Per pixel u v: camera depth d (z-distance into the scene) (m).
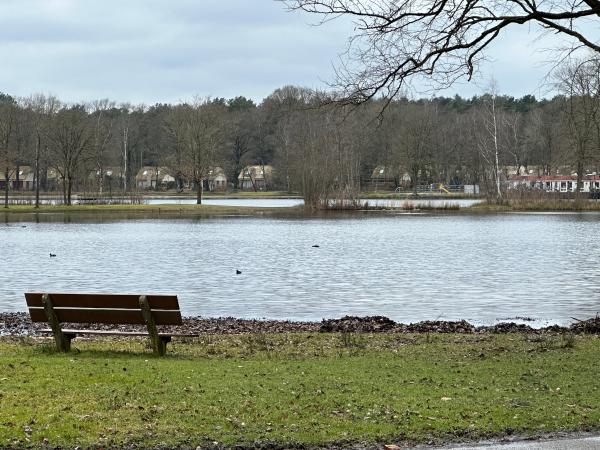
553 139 127.19
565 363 14.19
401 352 15.82
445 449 9.03
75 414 9.86
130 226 74.06
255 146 161.12
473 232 63.25
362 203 110.06
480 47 15.41
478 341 17.80
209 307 26.23
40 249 49.12
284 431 9.49
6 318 22.59
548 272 36.19
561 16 15.13
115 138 147.12
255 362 14.11
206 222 80.00
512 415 10.30
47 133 109.19
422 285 31.89
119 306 14.43
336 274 35.72
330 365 13.87
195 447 8.91
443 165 143.00
